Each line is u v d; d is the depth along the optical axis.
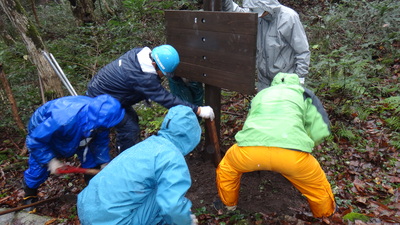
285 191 3.38
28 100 5.74
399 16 6.39
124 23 6.63
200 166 3.92
